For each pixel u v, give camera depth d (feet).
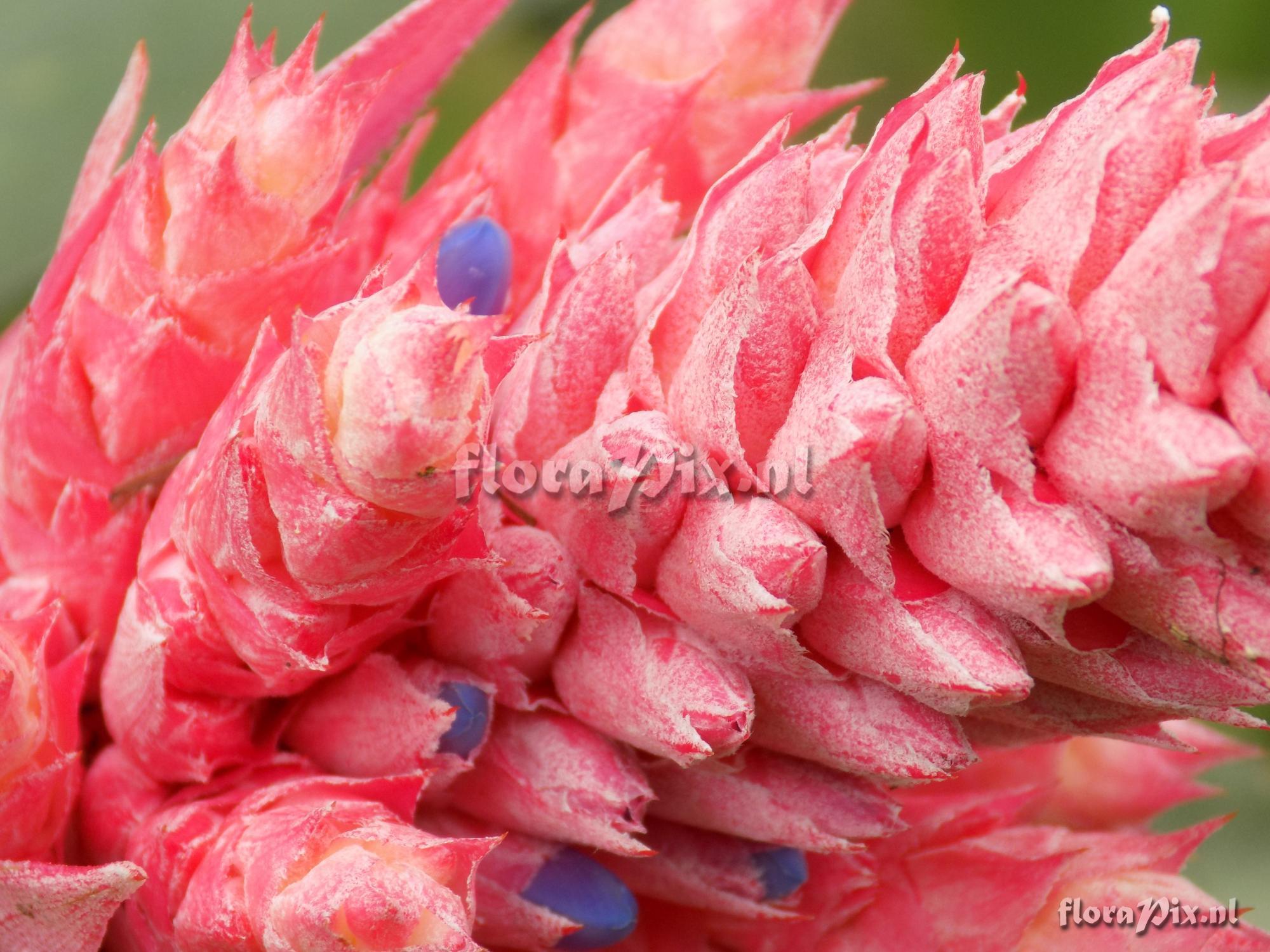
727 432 0.75
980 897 0.85
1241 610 0.73
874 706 0.77
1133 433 0.72
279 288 0.82
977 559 0.74
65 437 0.82
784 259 0.76
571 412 0.79
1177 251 0.72
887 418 0.73
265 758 0.80
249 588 0.77
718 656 0.77
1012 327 0.72
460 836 0.81
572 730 0.79
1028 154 0.76
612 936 0.81
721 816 0.81
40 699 0.78
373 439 0.72
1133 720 0.78
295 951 0.74
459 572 0.78
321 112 0.81
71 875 0.76
